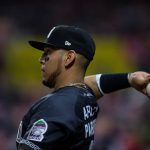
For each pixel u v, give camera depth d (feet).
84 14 226.79
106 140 118.42
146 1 231.30
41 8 226.99
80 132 41.42
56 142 40.04
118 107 151.43
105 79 47.67
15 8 226.58
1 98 165.68
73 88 42.52
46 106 40.91
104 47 185.98
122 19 222.89
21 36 204.03
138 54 193.26
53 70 43.01
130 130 129.29
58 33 42.93
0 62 180.34
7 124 139.74
